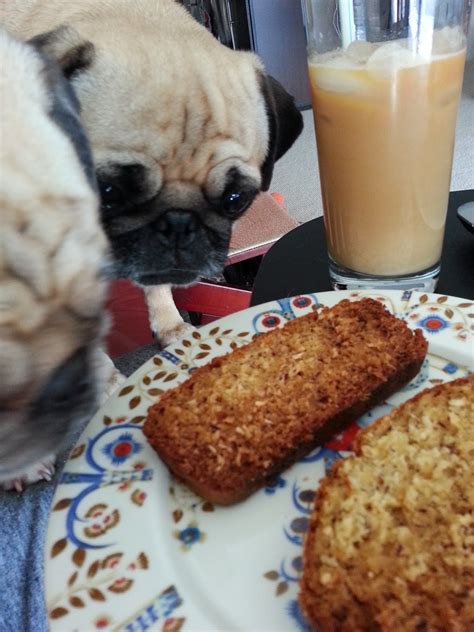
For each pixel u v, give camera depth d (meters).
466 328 0.25
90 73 0.27
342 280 0.29
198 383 0.23
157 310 0.42
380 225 0.26
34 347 0.16
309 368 0.23
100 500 0.19
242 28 1.32
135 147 0.28
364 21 0.23
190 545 0.18
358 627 0.15
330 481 0.19
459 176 0.84
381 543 0.17
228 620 0.16
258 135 0.34
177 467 0.20
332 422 0.21
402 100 0.23
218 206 0.32
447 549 0.16
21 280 0.16
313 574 0.16
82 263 0.17
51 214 0.16
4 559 0.28
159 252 0.31
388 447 0.19
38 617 0.25
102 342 0.20
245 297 0.43
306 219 0.80
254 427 0.21
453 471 0.18
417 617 0.15
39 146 0.17
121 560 0.17
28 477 0.31
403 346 0.23
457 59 0.23
